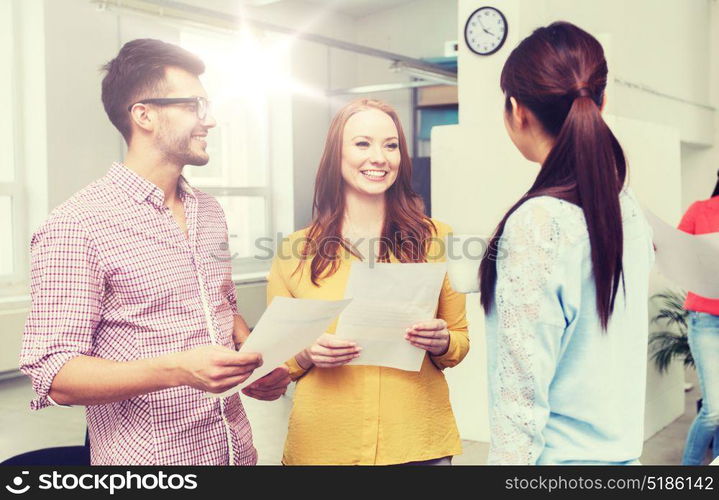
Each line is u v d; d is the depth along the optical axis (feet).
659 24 20.48
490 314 4.03
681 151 26.27
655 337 14.35
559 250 3.72
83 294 4.49
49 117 20.71
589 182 3.74
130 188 4.80
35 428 15.23
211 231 5.31
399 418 5.54
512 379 3.76
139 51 4.86
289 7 30.42
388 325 5.33
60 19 20.88
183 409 4.75
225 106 28.84
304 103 31.09
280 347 4.47
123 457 4.71
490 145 13.37
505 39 13.92
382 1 32.58
